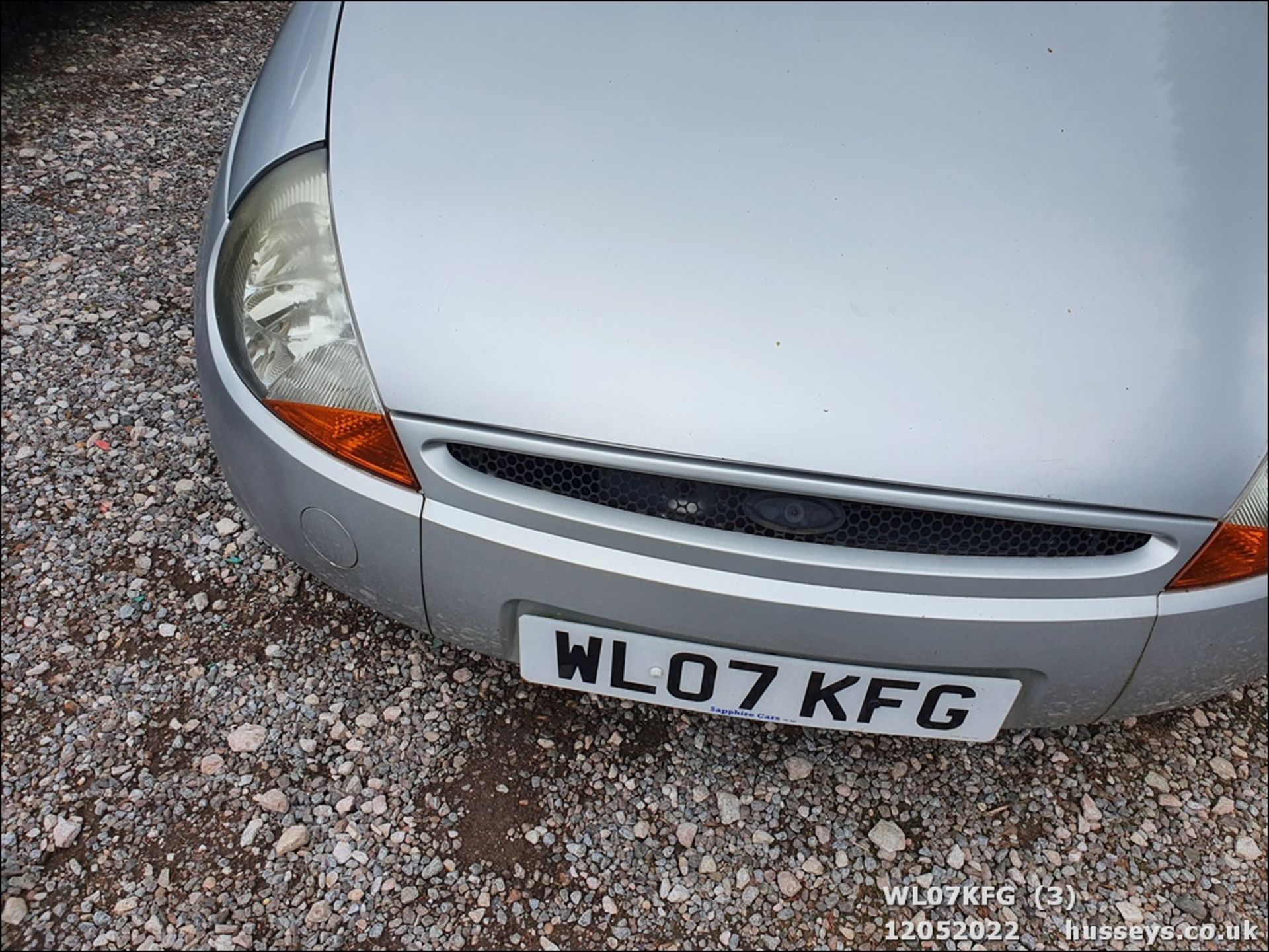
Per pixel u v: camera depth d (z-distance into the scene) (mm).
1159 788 1772
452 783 1668
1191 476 1286
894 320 1320
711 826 1659
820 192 1422
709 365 1284
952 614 1330
